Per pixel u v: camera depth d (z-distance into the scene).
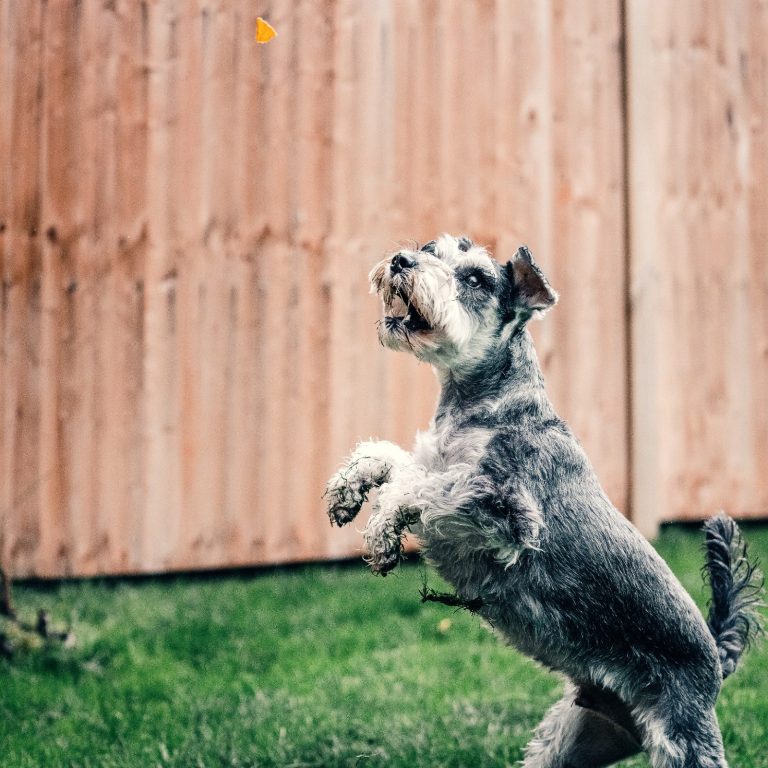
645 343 9.46
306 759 5.43
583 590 4.67
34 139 7.87
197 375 8.24
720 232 9.96
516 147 9.09
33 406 7.87
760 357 10.14
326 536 8.62
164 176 8.15
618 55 9.42
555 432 4.96
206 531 8.27
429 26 8.81
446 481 4.63
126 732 5.63
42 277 7.89
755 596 4.98
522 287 5.11
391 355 8.76
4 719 5.76
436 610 7.88
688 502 9.79
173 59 8.16
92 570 8.00
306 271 8.52
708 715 4.67
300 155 8.48
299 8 8.46
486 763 5.44
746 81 10.09
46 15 7.88
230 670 6.62
